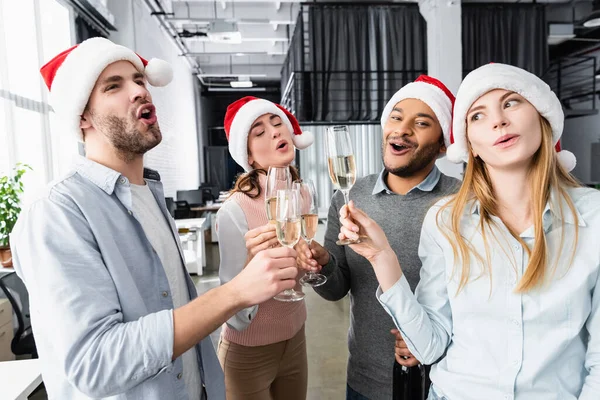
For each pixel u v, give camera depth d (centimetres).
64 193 92
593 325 84
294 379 169
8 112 371
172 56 898
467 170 100
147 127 103
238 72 1287
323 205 733
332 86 611
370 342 138
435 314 101
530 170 92
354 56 609
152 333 80
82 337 79
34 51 421
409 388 128
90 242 90
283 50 1037
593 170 877
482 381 89
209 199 919
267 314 155
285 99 902
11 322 294
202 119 1427
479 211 96
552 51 939
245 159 170
